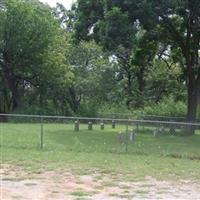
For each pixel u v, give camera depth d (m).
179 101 50.34
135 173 13.98
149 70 57.34
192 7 29.84
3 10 49.09
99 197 10.52
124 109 51.78
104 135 28.72
